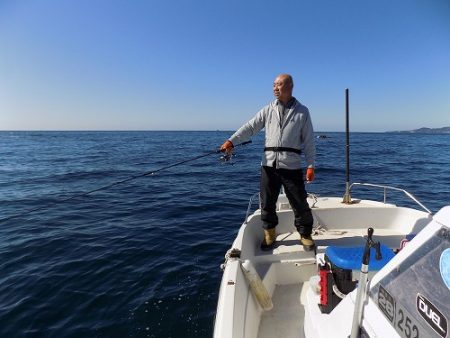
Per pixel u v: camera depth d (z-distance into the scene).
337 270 2.40
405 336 1.33
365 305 1.60
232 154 3.92
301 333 2.81
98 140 73.69
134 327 4.02
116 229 7.95
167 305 4.47
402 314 1.36
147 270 5.56
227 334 2.04
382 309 1.49
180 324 4.07
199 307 4.41
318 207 4.50
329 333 1.92
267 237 3.83
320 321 2.13
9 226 8.31
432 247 1.30
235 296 2.45
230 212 9.76
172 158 29.06
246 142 3.82
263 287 2.96
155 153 34.88
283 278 3.61
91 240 7.14
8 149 42.25
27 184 15.18
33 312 4.36
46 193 12.98
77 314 4.31
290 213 4.37
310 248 3.74
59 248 6.65
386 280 1.50
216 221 8.71
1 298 4.72
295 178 3.55
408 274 1.38
